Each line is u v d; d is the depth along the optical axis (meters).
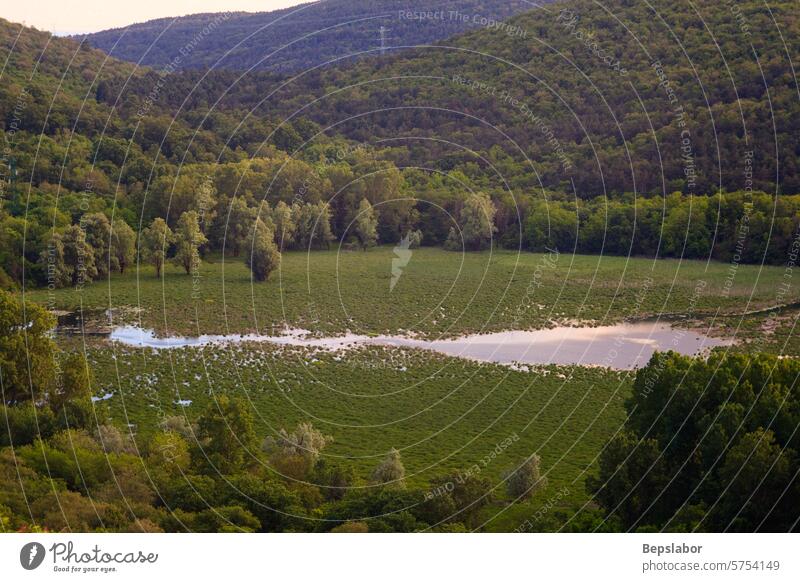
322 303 79.75
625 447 33.19
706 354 62.00
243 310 77.25
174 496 32.03
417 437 46.84
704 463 33.66
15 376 41.31
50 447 35.19
